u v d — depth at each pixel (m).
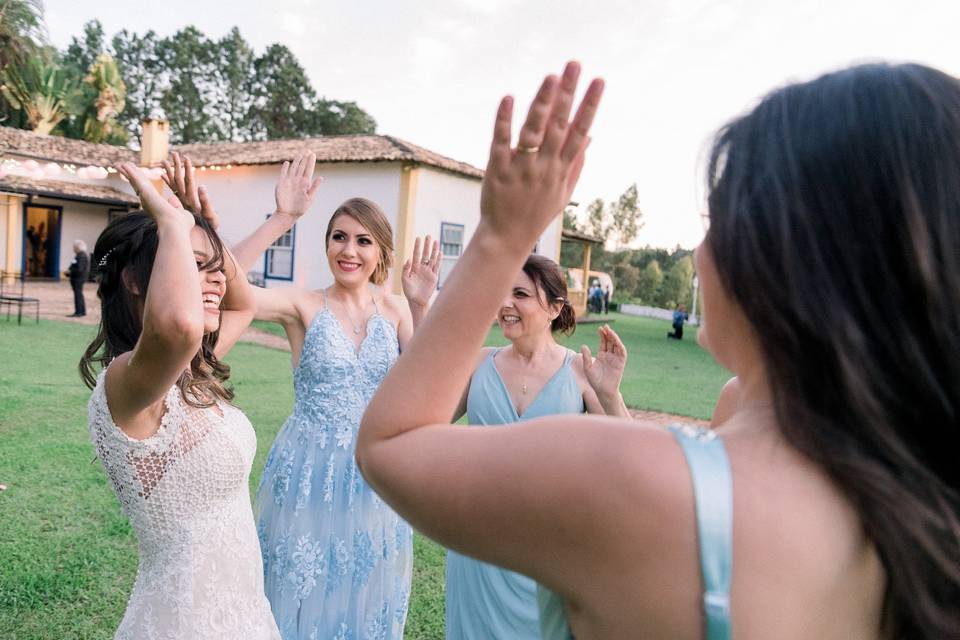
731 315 0.63
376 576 2.66
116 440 1.46
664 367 12.92
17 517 3.85
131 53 52.19
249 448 1.72
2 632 2.80
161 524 1.52
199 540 1.56
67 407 6.28
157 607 1.52
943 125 0.54
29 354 8.95
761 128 0.60
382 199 15.03
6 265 21.02
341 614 2.58
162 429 1.50
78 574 3.29
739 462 0.56
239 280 2.12
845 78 0.60
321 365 2.68
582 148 0.60
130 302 1.57
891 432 0.53
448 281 0.66
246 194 16.83
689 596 0.53
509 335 2.69
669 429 0.60
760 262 0.56
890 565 0.55
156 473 1.50
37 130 29.39
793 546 0.53
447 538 0.61
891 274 0.53
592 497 0.54
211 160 17.38
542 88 0.57
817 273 0.54
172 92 51.97
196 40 52.12
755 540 0.53
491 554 0.60
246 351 10.43
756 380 0.62
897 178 0.53
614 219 71.12
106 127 34.16
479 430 0.62
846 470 0.53
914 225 0.52
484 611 2.28
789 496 0.55
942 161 0.53
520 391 2.67
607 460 0.55
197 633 1.52
